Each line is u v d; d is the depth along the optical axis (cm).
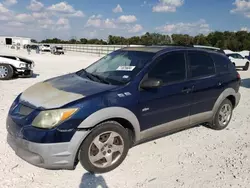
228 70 488
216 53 478
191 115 419
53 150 286
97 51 4372
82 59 2770
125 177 314
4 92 734
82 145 303
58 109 290
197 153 384
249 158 371
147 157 365
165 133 393
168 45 457
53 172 317
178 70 398
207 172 330
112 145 327
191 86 407
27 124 294
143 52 403
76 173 318
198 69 429
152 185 298
